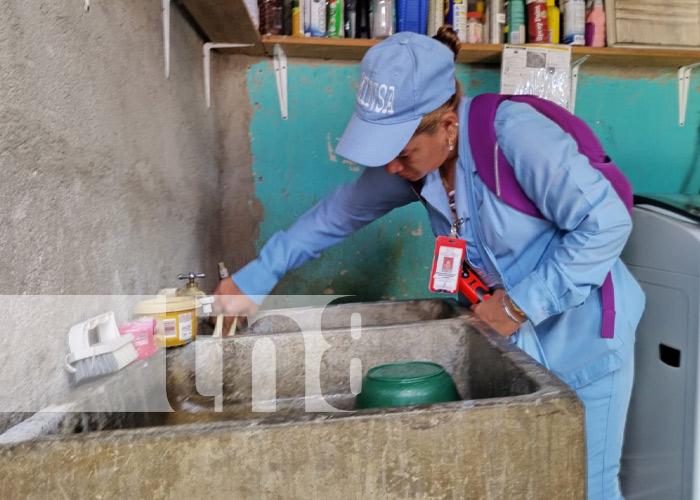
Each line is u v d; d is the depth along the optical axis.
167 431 0.58
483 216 1.11
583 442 0.64
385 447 0.60
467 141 1.08
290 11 1.88
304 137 2.07
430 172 1.14
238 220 2.07
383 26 1.88
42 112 0.74
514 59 1.92
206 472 0.58
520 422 0.62
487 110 1.06
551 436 0.63
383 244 2.13
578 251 1.00
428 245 2.15
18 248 0.68
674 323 1.40
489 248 1.14
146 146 1.18
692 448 1.36
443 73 0.97
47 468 0.56
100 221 0.92
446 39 1.10
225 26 1.65
